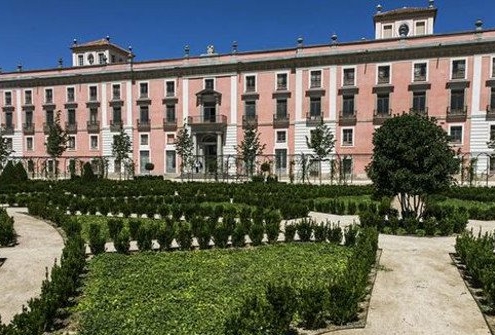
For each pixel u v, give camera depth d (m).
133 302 6.98
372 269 8.94
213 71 47.19
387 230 13.30
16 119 54.66
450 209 15.12
